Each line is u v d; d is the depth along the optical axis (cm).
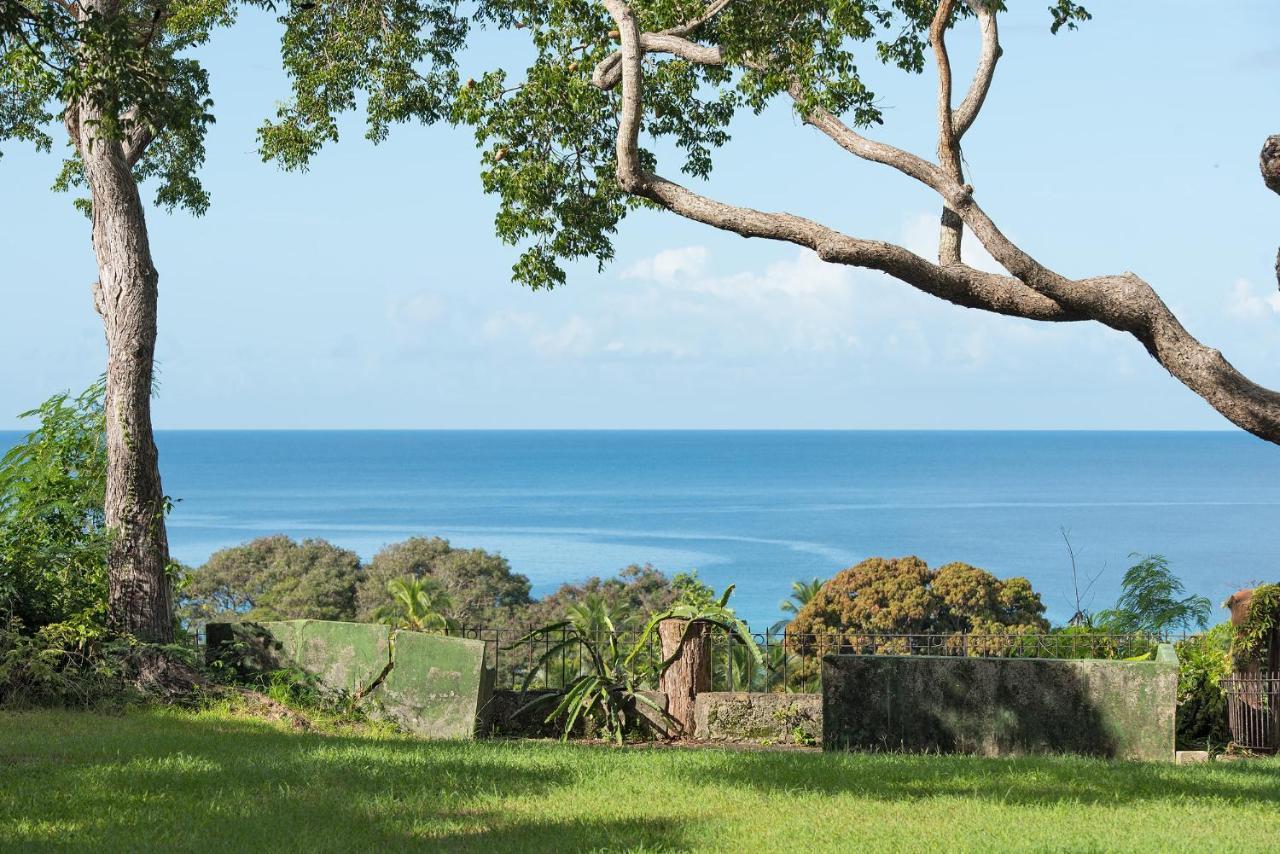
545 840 764
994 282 1162
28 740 1085
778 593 13675
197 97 1814
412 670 1344
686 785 944
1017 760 1081
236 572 8600
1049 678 1177
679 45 1435
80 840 733
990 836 788
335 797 869
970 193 1164
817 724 1354
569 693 1370
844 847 754
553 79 1492
